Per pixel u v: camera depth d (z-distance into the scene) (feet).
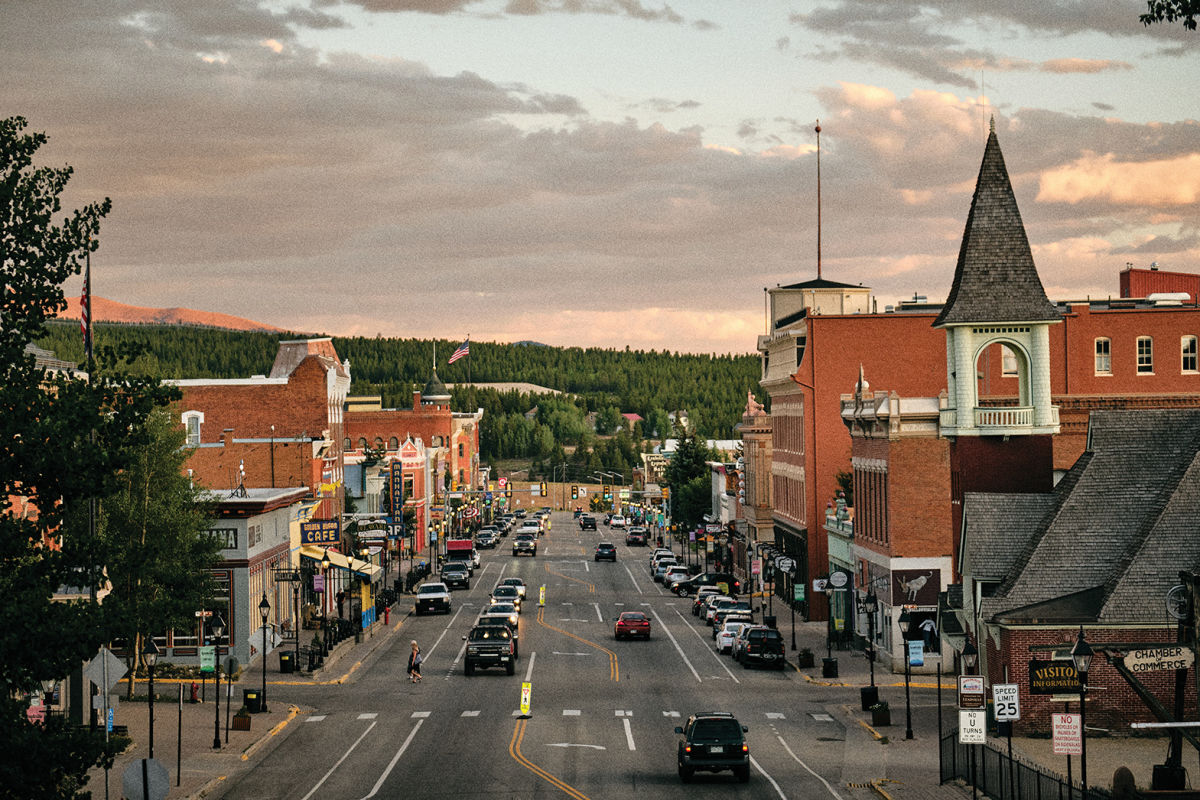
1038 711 142.51
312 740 147.64
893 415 210.18
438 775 126.31
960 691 108.27
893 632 206.69
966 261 195.62
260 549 224.33
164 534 177.99
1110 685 140.67
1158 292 333.42
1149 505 154.10
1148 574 145.28
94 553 90.79
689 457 518.78
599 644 240.73
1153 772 104.47
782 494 323.78
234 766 132.46
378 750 140.67
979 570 167.12
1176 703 112.37
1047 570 150.51
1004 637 146.10
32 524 88.02
